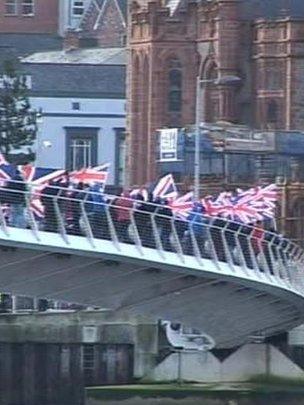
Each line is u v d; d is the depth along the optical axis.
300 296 161.88
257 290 156.00
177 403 174.00
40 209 125.75
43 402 179.88
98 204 131.12
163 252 138.00
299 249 172.88
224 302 156.12
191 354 179.88
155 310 153.50
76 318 180.38
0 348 178.88
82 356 180.62
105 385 180.38
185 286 147.75
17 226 124.75
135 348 180.75
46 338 179.75
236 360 179.88
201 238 144.25
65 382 180.38
